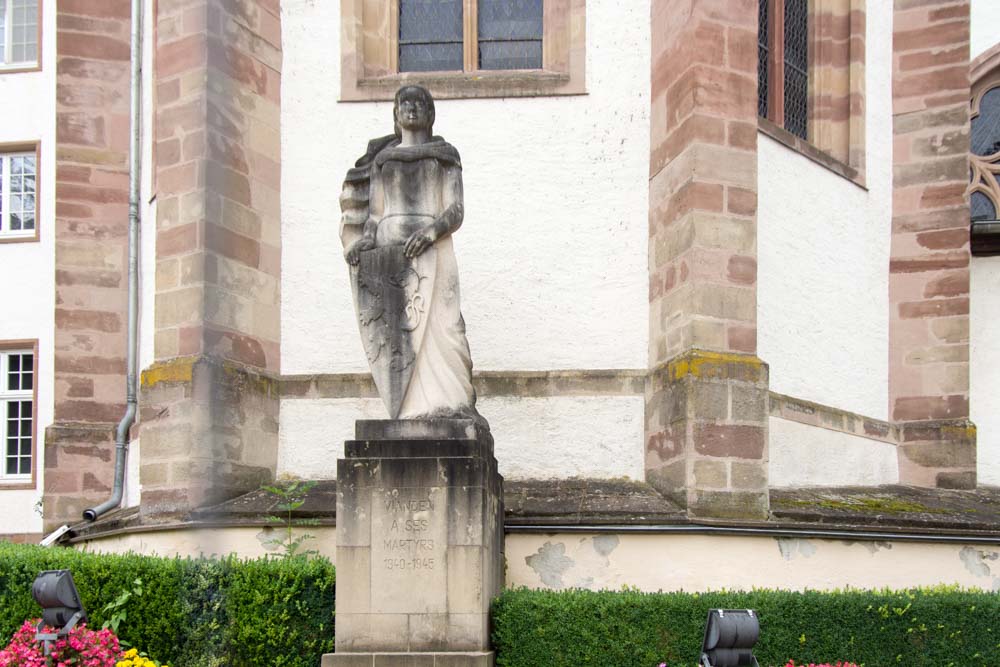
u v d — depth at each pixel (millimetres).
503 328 14484
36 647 10102
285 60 15180
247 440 14086
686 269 13508
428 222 11711
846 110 16578
